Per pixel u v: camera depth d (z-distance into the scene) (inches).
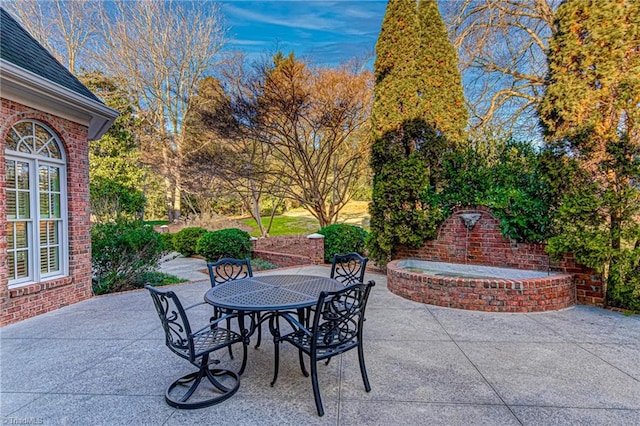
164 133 674.2
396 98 292.5
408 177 283.0
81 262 229.1
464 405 100.3
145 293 250.4
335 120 426.0
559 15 205.0
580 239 193.3
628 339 149.5
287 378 119.6
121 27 637.3
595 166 193.0
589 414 95.2
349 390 110.1
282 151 492.1
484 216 256.2
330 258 370.6
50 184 213.8
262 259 417.1
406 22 287.3
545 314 186.4
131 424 93.7
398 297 227.3
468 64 386.0
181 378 116.6
